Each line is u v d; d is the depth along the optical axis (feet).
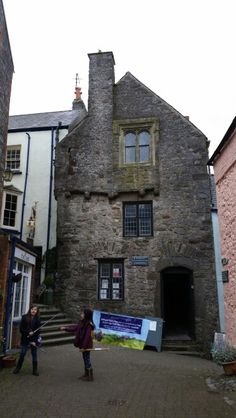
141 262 45.42
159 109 50.34
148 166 48.19
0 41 32.96
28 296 37.76
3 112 33.65
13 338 33.73
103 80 52.80
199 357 40.65
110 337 42.63
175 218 46.16
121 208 47.83
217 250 45.70
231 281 28.84
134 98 51.70
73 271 46.52
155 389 23.16
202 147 47.80
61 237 47.78
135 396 21.48
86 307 45.14
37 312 26.66
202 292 43.37
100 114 51.31
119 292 45.32
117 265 46.37
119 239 46.70
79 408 19.08
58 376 25.41
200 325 42.50
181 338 43.70
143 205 47.93
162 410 18.97
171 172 47.67
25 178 58.39
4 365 27.37
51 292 46.98
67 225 48.08
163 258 45.16
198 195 46.39
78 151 50.24
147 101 51.13
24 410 18.51
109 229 47.24
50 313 43.62
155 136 49.03
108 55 53.72
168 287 55.57
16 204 56.95
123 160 49.26
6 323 30.30
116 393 22.02
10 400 20.01
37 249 54.70
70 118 64.34
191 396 21.56
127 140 50.39
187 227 45.65
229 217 29.30
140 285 44.83
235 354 26.37
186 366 32.50
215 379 25.84
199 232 45.24
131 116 50.96
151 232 46.65
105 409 19.03
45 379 24.49
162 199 47.03
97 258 46.47
